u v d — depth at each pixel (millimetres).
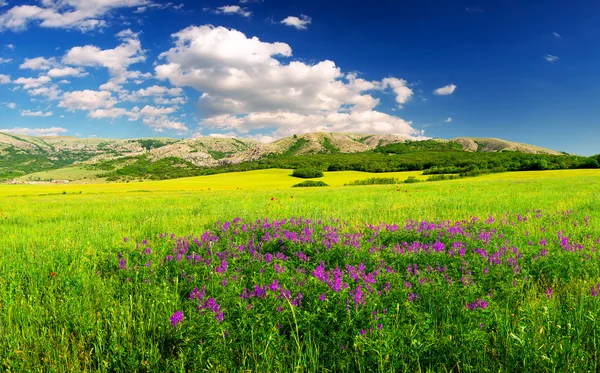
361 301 4008
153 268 5984
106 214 16266
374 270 5508
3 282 5445
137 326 4160
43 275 5910
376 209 15133
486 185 35250
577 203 14953
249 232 8891
